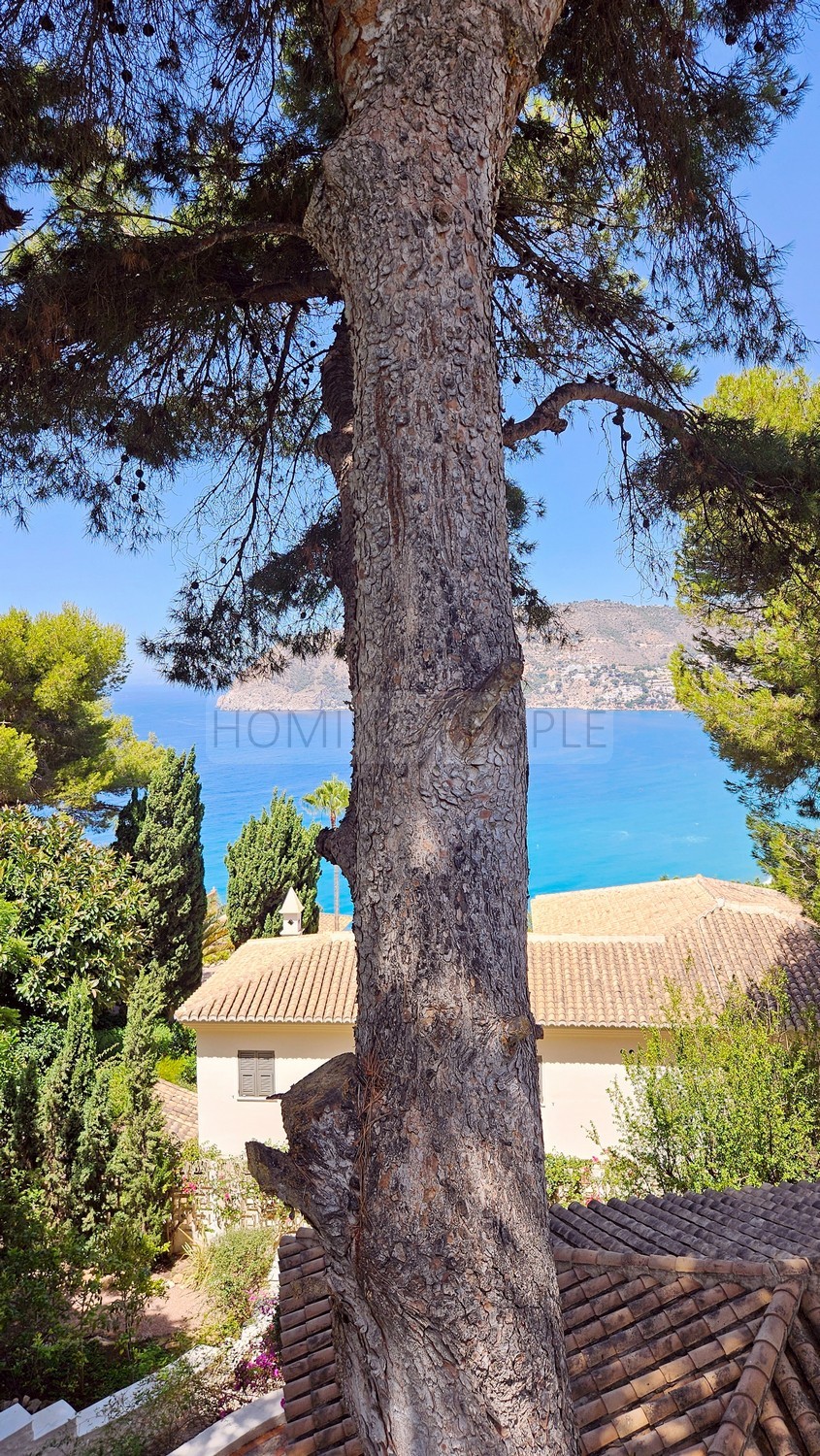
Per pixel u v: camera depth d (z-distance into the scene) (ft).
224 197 17.17
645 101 15.47
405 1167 8.75
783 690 39.29
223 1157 51.90
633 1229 19.47
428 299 10.16
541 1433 8.54
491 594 9.98
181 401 19.43
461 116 10.45
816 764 39.75
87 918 53.52
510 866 9.53
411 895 9.29
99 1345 37.83
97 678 83.10
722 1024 39.29
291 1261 21.02
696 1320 14.76
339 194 10.61
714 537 20.15
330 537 20.94
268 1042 55.16
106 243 15.07
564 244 18.85
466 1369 8.50
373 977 9.55
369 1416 9.13
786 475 17.61
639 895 73.31
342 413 14.23
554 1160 49.01
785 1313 13.99
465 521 9.98
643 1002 51.67
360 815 10.03
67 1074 43.34
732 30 15.53
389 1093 9.02
